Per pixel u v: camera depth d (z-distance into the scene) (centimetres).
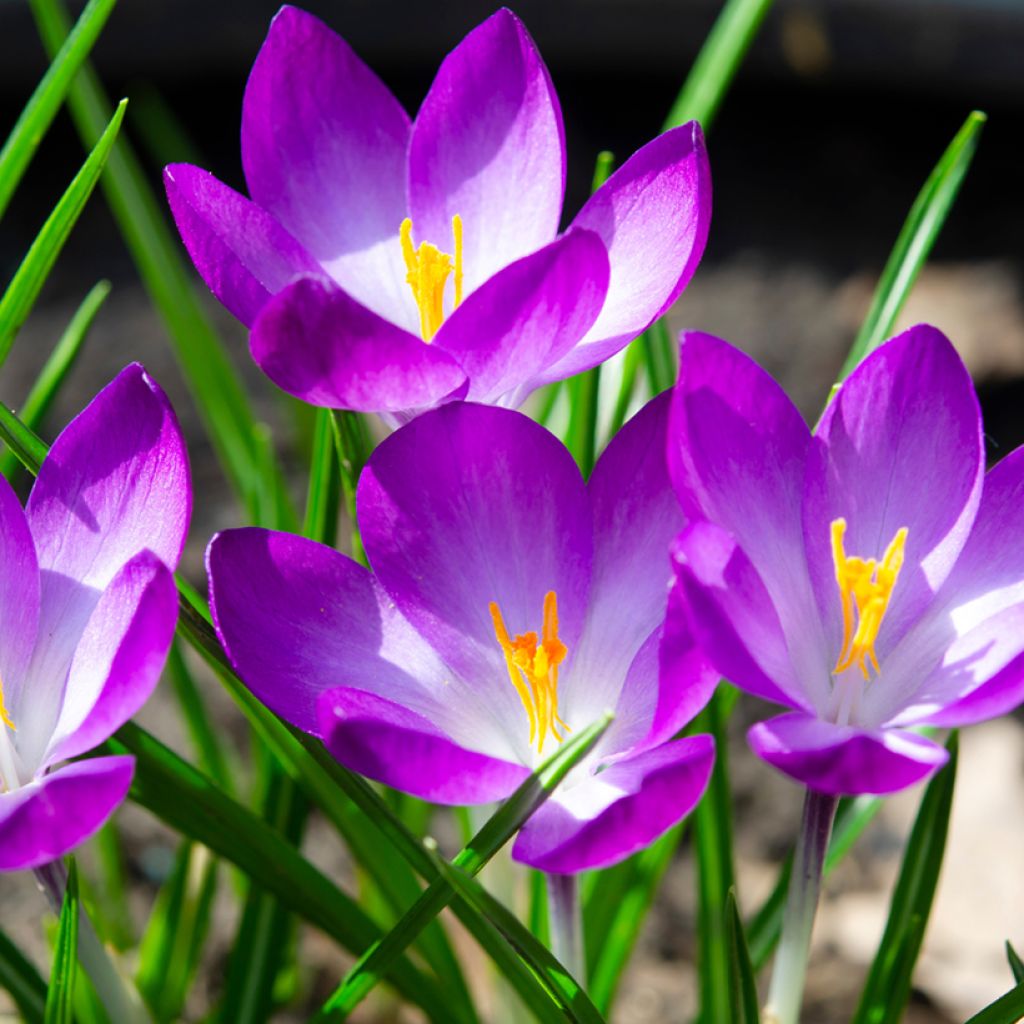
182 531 36
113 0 42
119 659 35
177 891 46
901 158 81
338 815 43
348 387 37
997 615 37
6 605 37
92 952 39
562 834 36
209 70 80
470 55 40
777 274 74
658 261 39
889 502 38
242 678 37
